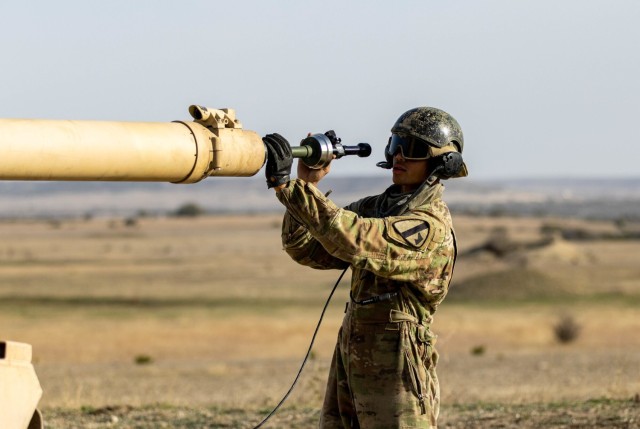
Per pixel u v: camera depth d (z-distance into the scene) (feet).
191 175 23.12
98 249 636.48
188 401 70.69
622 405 54.54
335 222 24.22
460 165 26.48
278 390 87.71
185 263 501.97
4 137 19.72
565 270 352.69
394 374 25.32
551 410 52.95
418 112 26.81
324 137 26.00
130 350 199.21
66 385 97.25
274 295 328.70
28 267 456.86
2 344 20.40
